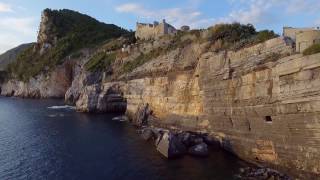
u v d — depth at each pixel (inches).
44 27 7598.4
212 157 1680.6
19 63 7406.5
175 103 2388.0
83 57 5944.9
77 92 4837.6
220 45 2213.3
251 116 1542.8
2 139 2266.2
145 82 2908.5
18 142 2171.5
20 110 3941.9
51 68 6131.9
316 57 1151.6
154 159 1688.0
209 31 2463.1
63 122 2962.6
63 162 1690.5
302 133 1235.9
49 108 4131.4
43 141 2186.3
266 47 1501.0
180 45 2748.5
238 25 2305.6
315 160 1190.9
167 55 2824.8
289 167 1322.6
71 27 7662.4
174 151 1728.6
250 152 1571.1
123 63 3944.4
